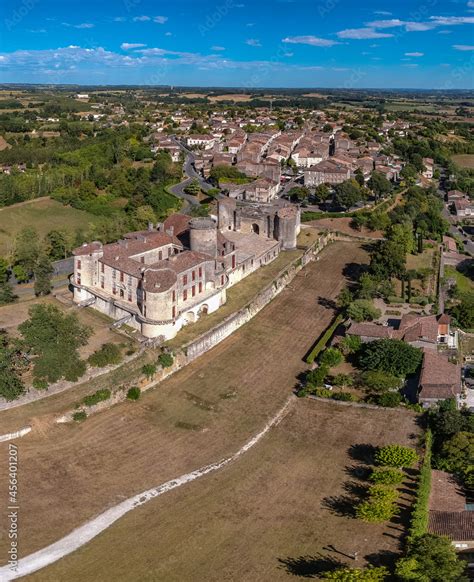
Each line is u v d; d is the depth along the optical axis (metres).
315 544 73.19
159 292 113.50
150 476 85.94
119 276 124.06
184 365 116.44
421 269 167.62
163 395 106.94
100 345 113.12
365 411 103.12
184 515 78.00
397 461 85.00
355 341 122.06
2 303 131.25
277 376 114.88
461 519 76.44
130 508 79.06
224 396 107.44
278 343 128.50
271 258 172.50
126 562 69.88
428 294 155.00
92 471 86.00
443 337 129.62
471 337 135.50
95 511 78.19
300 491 83.31
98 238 175.38
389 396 104.06
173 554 71.31
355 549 72.19
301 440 95.44
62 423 95.81
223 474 86.81
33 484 82.19
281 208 189.62
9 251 165.12
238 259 156.50
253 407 104.50
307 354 123.94
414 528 73.31
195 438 95.44
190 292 127.19
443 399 103.19
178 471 87.31
